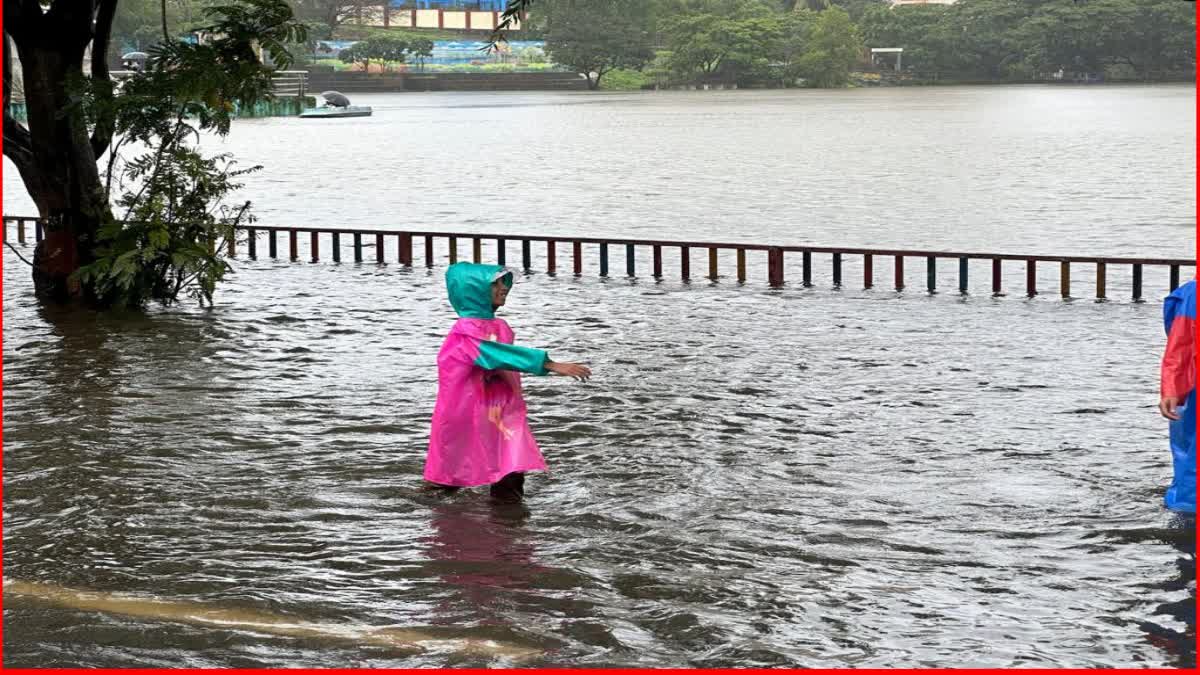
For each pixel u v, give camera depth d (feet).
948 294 61.26
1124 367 43.29
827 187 129.08
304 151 188.65
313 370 43.50
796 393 39.58
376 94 449.48
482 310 28.50
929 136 223.30
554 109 346.54
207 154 177.06
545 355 27.63
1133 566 24.22
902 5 534.37
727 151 187.01
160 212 56.54
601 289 63.31
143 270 56.85
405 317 54.60
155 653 20.81
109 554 25.46
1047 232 91.20
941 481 29.89
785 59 520.42
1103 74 504.84
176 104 57.11
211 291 57.06
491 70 490.08
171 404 38.34
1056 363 44.06
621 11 494.18
